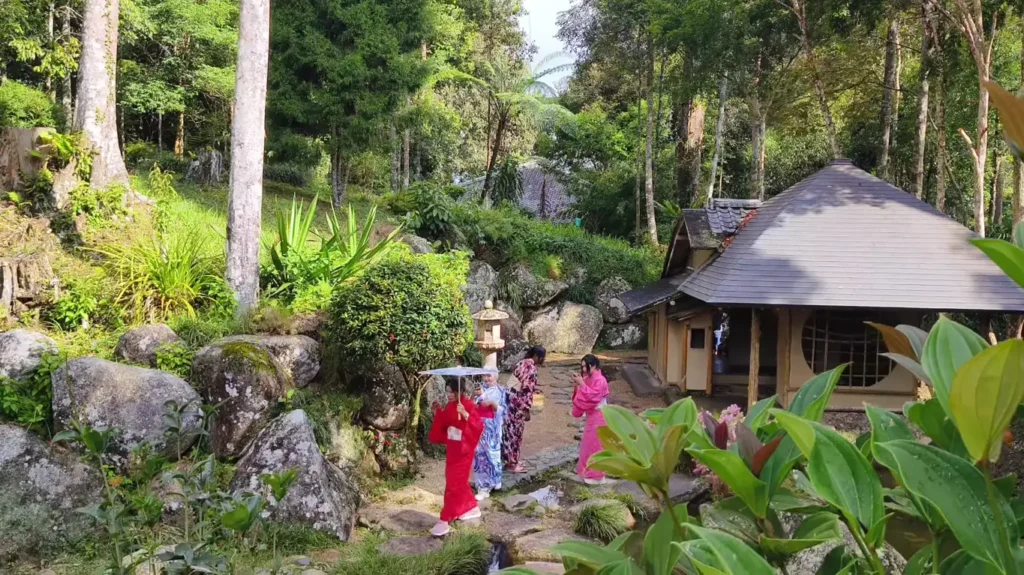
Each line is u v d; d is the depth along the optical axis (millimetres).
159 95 15695
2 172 8398
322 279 8164
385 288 6754
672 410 1662
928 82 14172
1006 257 1130
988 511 1122
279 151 14891
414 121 15461
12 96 12469
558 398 10617
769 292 7898
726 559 1168
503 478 7066
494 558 5297
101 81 9570
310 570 4766
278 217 8398
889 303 7680
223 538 4918
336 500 5578
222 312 7445
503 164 21562
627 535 1673
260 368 6137
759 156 17406
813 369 8656
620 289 15414
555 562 5188
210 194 13594
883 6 12406
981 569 1232
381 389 7145
